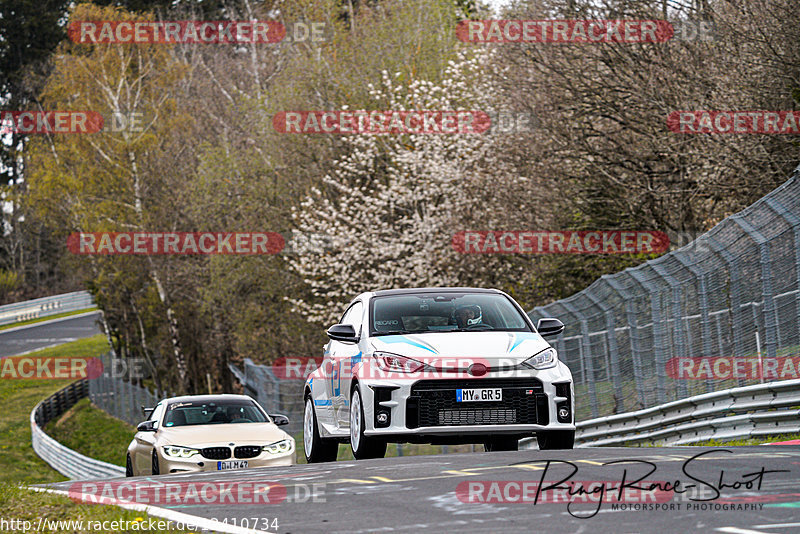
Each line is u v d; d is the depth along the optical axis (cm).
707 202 9856
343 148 13588
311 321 13200
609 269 10212
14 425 17925
